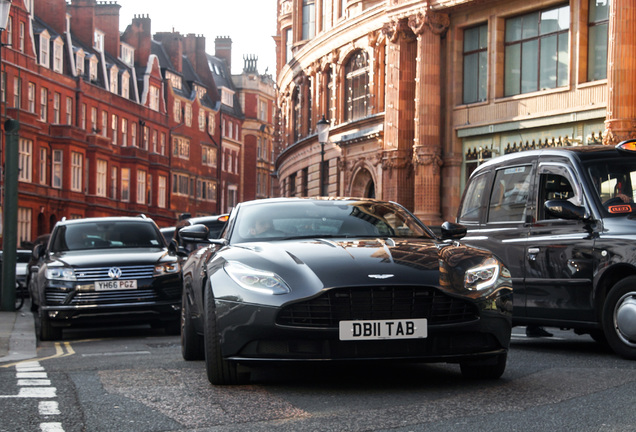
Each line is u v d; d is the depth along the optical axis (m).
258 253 6.96
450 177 31.02
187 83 93.50
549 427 5.08
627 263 8.70
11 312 19.05
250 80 107.81
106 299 13.49
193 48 99.94
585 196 9.35
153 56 83.06
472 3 29.59
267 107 112.19
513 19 29.25
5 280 19.31
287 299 6.33
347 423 5.32
